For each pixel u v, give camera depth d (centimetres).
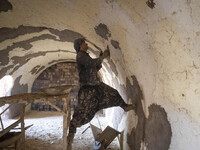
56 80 721
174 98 135
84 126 491
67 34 326
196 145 111
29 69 582
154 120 175
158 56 146
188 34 102
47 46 453
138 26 151
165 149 151
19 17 266
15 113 617
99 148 302
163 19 117
